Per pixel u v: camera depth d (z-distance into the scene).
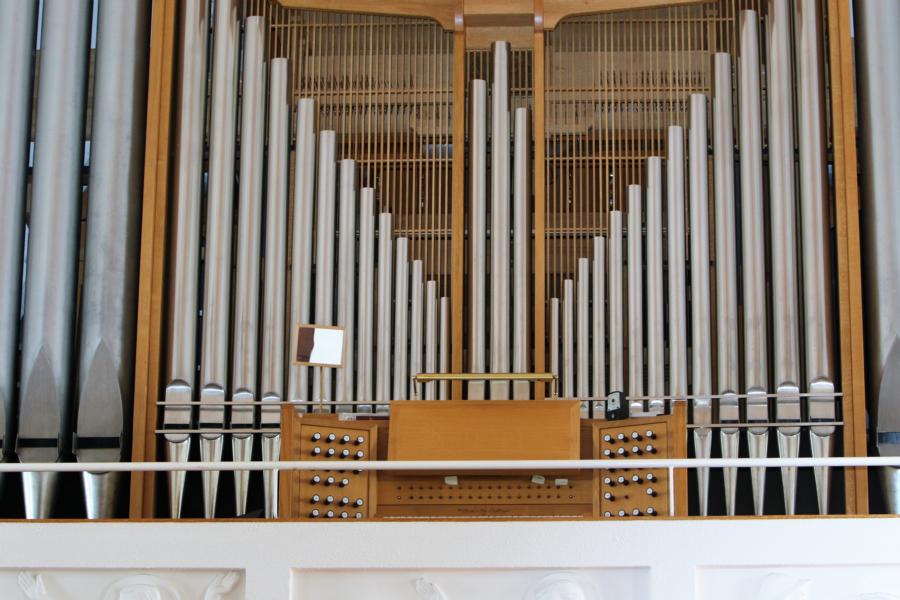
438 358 7.27
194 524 4.96
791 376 7.07
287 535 4.95
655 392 7.11
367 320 7.28
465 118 7.70
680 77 7.82
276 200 7.40
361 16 7.94
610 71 7.88
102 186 7.33
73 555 4.96
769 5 7.63
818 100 7.44
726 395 7.08
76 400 7.08
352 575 4.96
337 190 7.52
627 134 7.73
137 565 4.95
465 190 7.61
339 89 7.83
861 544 4.88
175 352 7.11
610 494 5.61
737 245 7.41
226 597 4.96
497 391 7.22
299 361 5.75
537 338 7.24
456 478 5.66
